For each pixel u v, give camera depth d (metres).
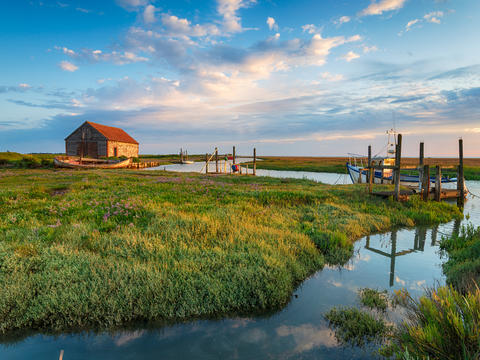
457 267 6.65
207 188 18.08
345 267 7.31
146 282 5.23
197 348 4.02
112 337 4.27
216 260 6.29
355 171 30.86
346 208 13.59
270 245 7.57
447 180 26.09
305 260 7.25
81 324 4.53
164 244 7.25
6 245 6.59
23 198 13.38
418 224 12.47
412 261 7.85
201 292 5.15
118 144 71.19
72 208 11.17
